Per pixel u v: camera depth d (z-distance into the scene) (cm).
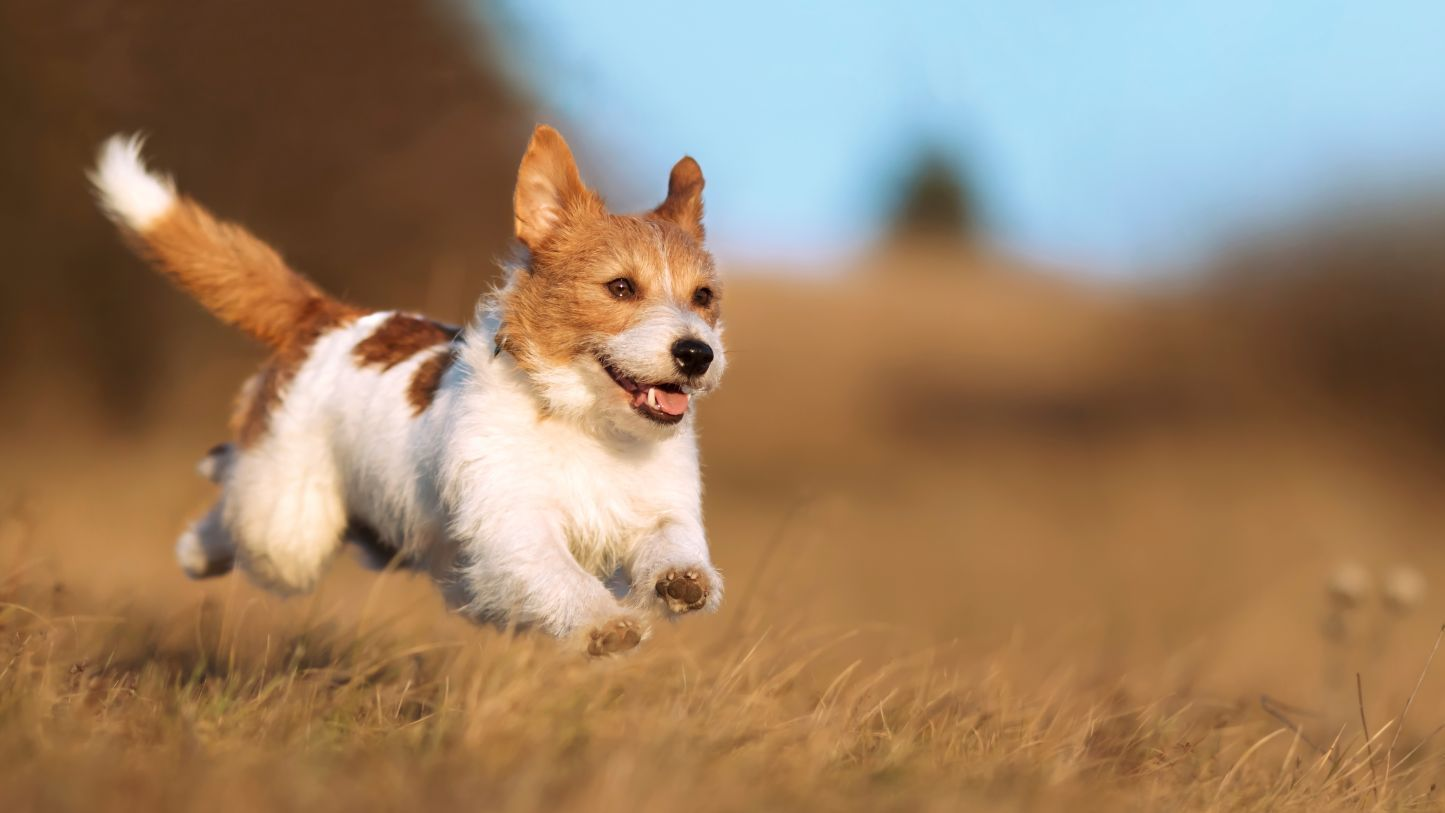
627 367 702
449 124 2595
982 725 721
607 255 732
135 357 2816
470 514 706
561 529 713
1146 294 3759
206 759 546
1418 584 974
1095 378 3638
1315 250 3394
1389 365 3231
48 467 2109
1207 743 791
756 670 743
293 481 830
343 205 2544
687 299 752
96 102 2375
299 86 2452
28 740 546
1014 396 3622
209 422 2778
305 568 841
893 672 845
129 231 923
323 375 838
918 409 3641
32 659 673
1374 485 2733
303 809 484
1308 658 1293
